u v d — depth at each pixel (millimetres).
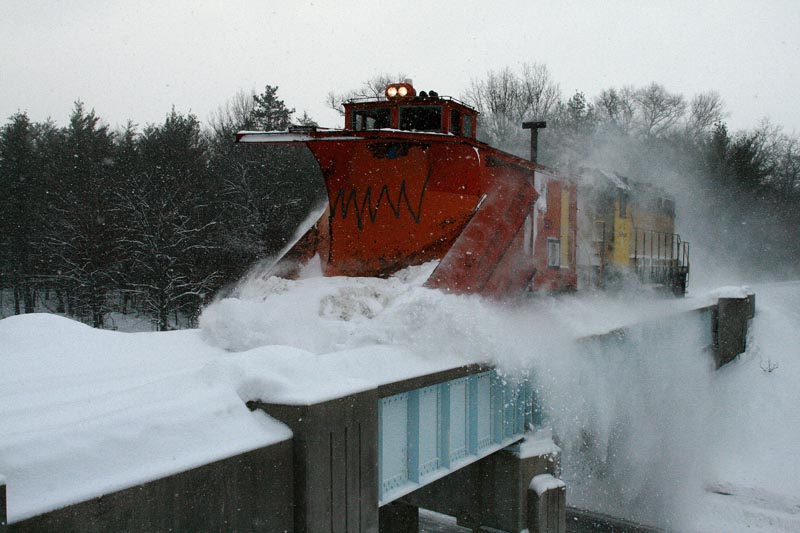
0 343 7359
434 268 9391
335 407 5703
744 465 17547
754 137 55594
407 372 7066
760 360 23344
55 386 5898
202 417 4969
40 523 3621
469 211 9781
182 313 36875
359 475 6000
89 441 4164
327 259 10734
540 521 9914
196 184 38344
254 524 5066
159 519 4316
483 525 10219
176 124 41719
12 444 3846
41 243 35812
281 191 38656
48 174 39000
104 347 7625
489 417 9344
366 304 8391
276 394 5531
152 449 4473
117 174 37594
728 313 23750
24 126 41188
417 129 10688
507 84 44344
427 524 17859
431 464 7934
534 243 11422
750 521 15133
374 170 10383
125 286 34688
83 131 41156
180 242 32688
